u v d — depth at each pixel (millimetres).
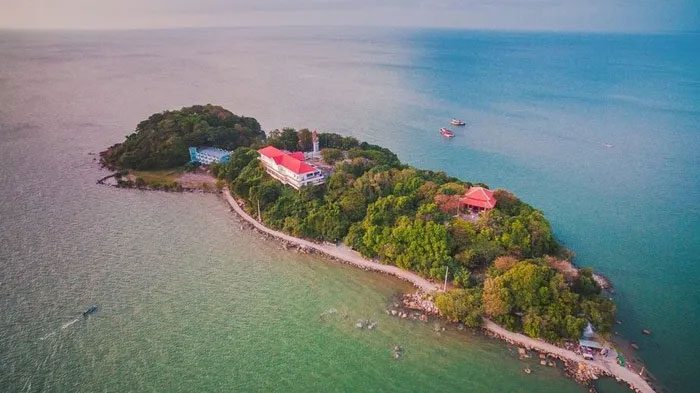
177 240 122375
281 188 137250
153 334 86688
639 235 130125
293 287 103188
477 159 191625
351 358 82812
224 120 190625
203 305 95750
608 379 77938
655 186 165750
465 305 90062
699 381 78312
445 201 117062
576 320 83688
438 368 80750
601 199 154500
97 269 106875
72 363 79000
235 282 104375
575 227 134750
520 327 88125
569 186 165250
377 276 107438
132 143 175375
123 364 79312
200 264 111250
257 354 83062
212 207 143625
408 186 126562
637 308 98125
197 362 80625
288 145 165375
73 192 149125
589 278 94688
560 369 80062
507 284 90250
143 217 134875
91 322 89062
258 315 93375
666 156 198250
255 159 151375
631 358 83188
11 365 78000
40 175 161250
